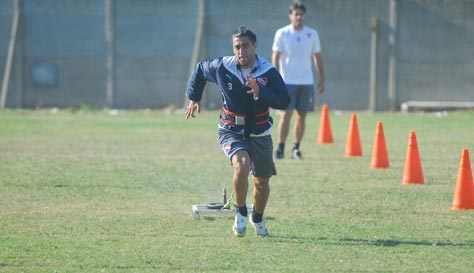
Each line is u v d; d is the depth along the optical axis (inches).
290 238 1208.2
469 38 3380.9
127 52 3437.5
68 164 1951.3
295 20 2052.2
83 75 3449.8
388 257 1098.7
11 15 3442.4
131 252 1122.0
